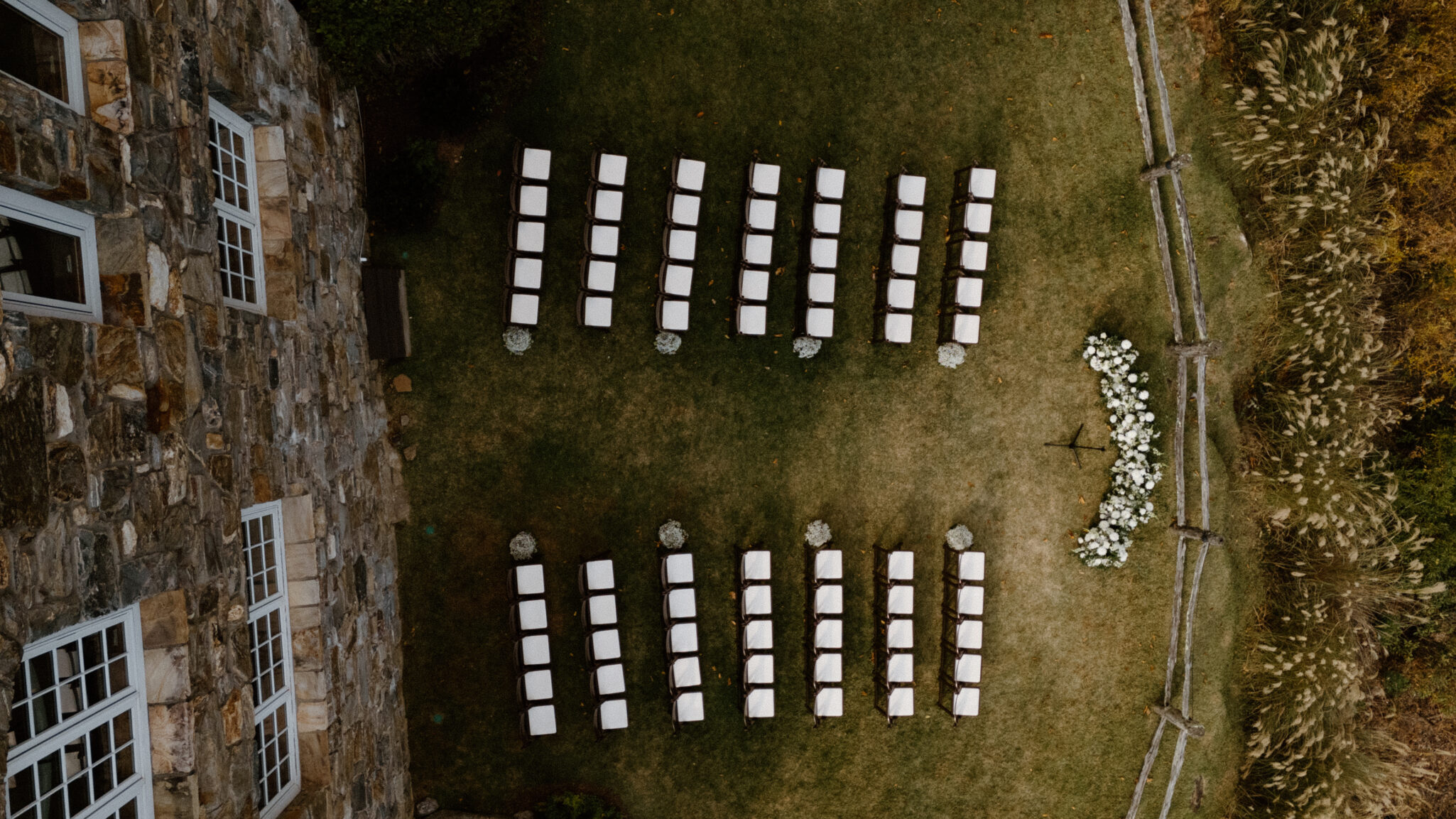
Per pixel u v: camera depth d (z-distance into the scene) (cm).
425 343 759
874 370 803
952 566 799
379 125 747
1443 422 909
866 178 798
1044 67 811
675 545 771
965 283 762
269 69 556
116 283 380
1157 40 825
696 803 791
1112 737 829
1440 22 841
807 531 788
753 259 754
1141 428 806
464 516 766
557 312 774
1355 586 815
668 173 780
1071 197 813
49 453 327
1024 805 823
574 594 778
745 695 764
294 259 571
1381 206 845
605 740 781
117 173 378
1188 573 829
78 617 337
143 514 378
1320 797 805
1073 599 823
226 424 458
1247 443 835
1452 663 935
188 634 400
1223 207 824
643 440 783
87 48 380
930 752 814
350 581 632
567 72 767
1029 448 815
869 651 808
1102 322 816
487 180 762
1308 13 818
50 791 335
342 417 654
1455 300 885
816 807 804
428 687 764
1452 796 972
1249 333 836
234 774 435
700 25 782
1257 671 841
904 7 799
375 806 650
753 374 791
